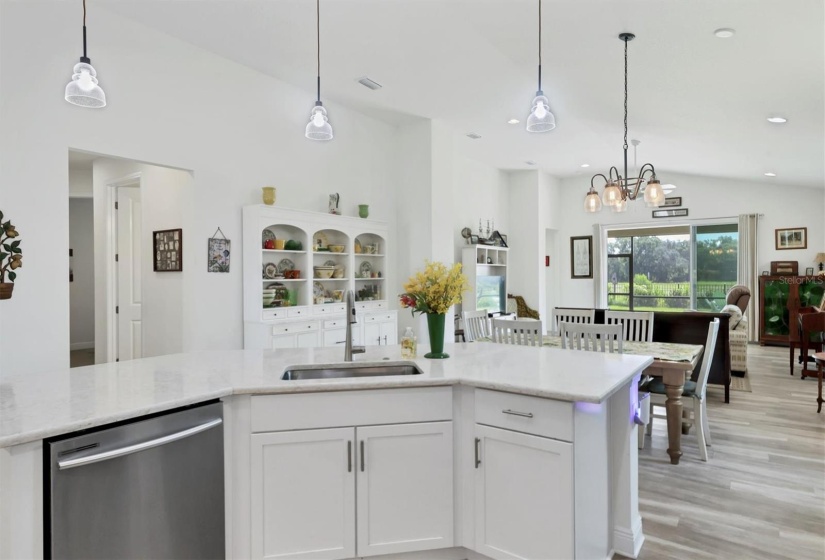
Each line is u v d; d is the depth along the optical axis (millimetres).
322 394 2080
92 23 3701
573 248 10477
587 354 2793
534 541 2020
